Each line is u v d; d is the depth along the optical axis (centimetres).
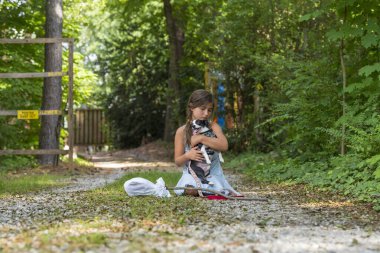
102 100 3081
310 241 387
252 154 1516
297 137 1001
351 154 797
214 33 1688
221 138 669
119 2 2258
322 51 1025
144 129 2980
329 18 1237
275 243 378
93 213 529
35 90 1633
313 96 980
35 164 1423
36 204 624
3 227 452
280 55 1352
